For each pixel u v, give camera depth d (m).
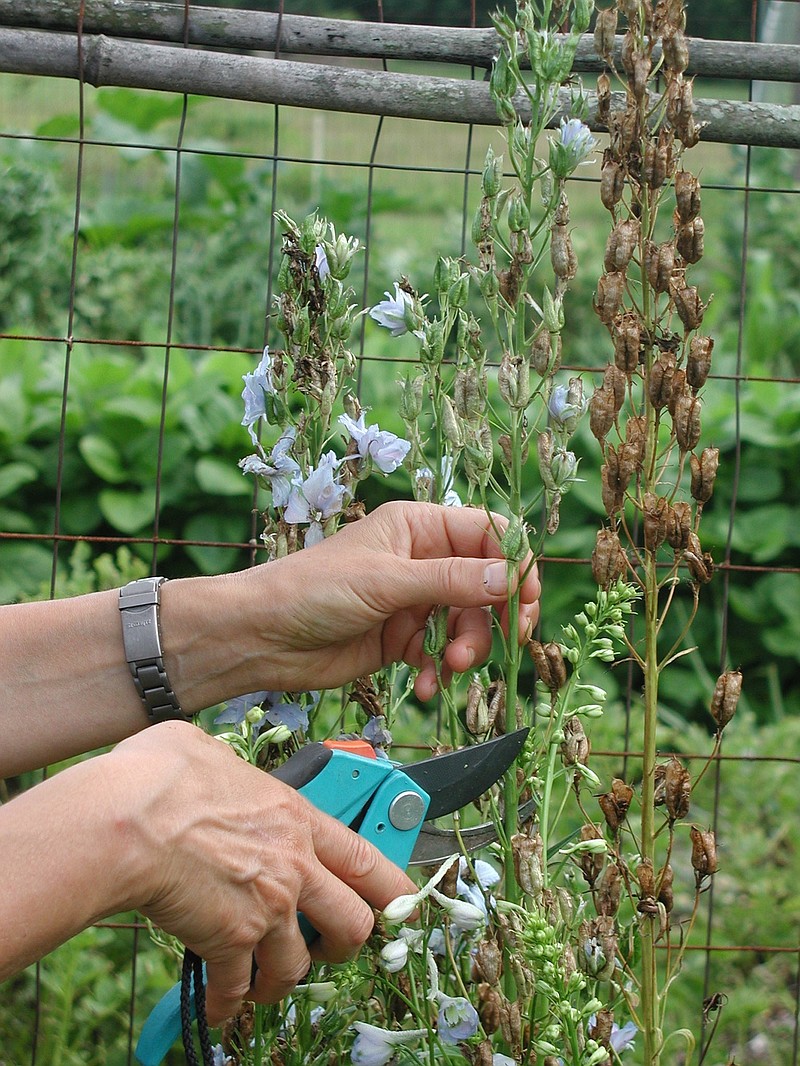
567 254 0.98
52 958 1.84
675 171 0.99
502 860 1.06
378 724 1.14
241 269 4.62
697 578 1.00
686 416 0.96
